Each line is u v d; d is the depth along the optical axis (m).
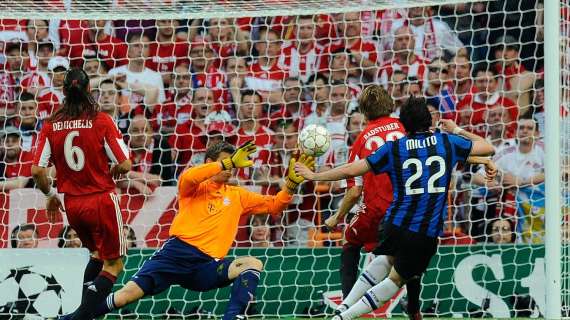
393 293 21.73
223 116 35.50
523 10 36.50
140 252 29.98
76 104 22.41
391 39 36.91
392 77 36.06
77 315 22.33
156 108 35.72
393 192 23.14
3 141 34.72
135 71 36.34
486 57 36.53
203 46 36.72
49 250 29.42
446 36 36.91
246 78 36.22
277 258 29.98
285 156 34.88
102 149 22.48
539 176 33.47
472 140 21.59
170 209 31.95
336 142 34.56
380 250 21.47
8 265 29.42
